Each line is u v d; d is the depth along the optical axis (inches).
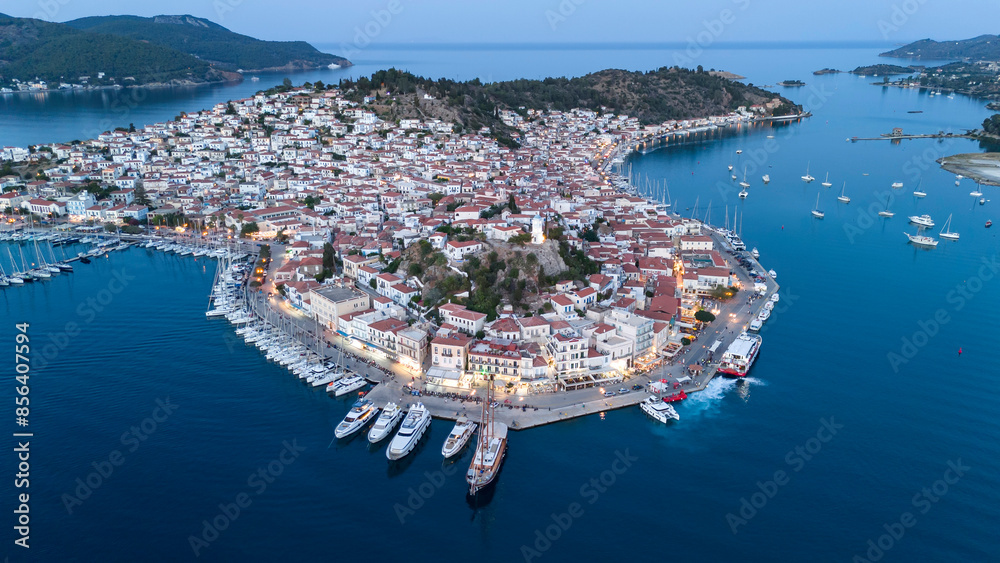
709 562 4640.8
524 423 6141.7
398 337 7204.7
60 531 4877.0
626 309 7775.6
